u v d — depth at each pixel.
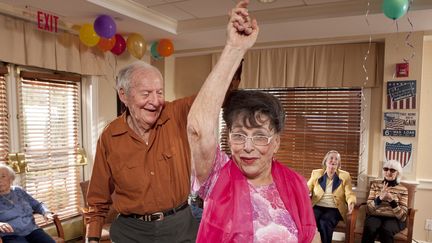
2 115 2.80
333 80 3.71
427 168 3.45
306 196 0.85
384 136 3.39
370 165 3.60
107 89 3.73
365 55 3.55
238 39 0.70
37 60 2.91
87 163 3.60
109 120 3.78
